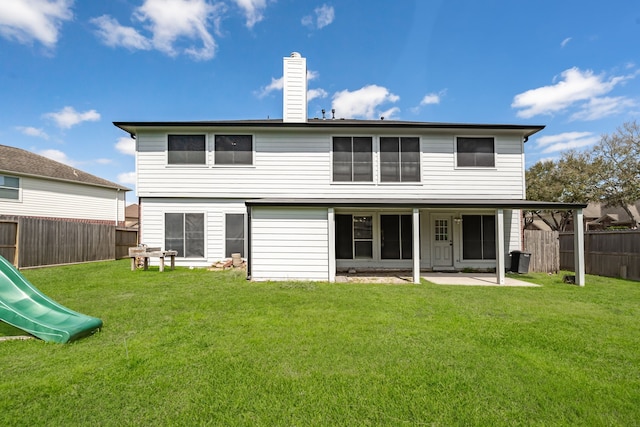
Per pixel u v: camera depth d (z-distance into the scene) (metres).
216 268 10.53
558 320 4.87
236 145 11.12
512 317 5.04
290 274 8.73
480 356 3.45
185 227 10.96
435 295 6.71
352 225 11.22
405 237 11.26
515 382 2.89
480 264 11.20
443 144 11.20
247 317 4.92
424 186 11.11
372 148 11.16
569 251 11.50
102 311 5.21
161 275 9.13
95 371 3.04
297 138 11.16
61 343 3.75
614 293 7.09
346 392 2.69
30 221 10.82
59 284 7.59
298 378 2.93
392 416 2.38
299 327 4.42
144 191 10.95
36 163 18.83
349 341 3.87
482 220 11.31
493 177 11.18
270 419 2.33
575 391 2.75
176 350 3.57
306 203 8.68
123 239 15.50
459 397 2.63
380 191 11.11
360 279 9.26
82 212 20.48
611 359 3.43
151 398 2.59
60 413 2.39
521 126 10.77
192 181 11.01
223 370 3.08
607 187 24.70
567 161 25.95
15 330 4.26
